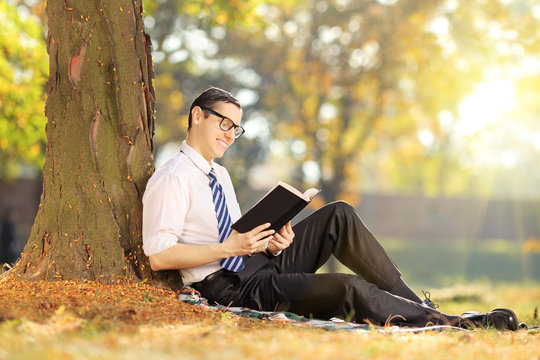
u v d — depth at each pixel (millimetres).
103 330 3314
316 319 4434
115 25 5035
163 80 24562
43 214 4895
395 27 20828
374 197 46875
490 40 19266
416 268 31375
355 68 22234
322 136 23516
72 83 4992
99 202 4793
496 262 34812
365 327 4094
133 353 2773
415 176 62000
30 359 2621
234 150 30094
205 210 4586
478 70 19906
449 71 20594
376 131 25047
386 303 4395
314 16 22234
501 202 47562
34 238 4848
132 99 5020
